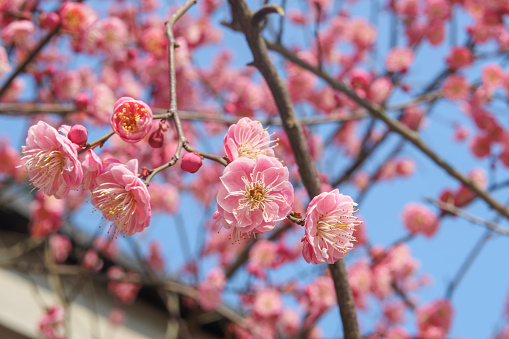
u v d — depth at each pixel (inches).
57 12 162.6
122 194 75.4
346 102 229.3
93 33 167.2
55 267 203.8
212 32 242.1
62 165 78.0
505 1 216.5
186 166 78.3
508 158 224.2
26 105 169.2
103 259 235.0
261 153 79.8
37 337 208.2
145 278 232.2
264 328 213.0
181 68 194.1
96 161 76.5
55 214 212.7
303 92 217.9
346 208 78.8
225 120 171.5
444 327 208.8
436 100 211.9
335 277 98.9
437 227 214.8
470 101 220.1
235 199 74.9
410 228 215.8
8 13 161.0
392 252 217.0
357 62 254.7
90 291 238.5
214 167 244.7
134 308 249.4
